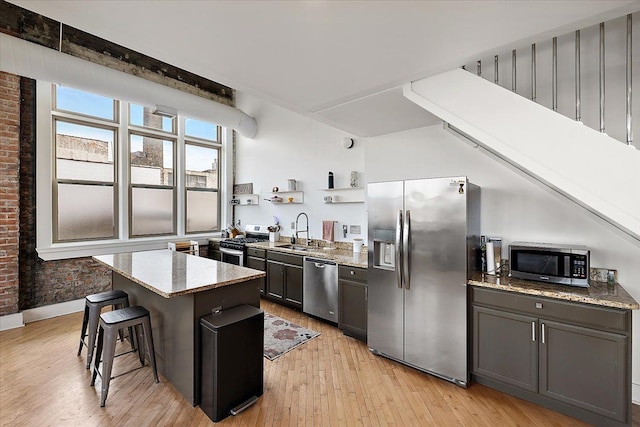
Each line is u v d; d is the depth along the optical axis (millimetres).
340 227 4406
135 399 2217
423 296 2611
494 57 2398
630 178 1672
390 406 2189
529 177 2689
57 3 1482
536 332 2139
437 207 2541
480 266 2785
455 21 1636
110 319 2236
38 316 3736
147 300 2736
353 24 1661
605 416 1910
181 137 5441
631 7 1527
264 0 1458
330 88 2512
